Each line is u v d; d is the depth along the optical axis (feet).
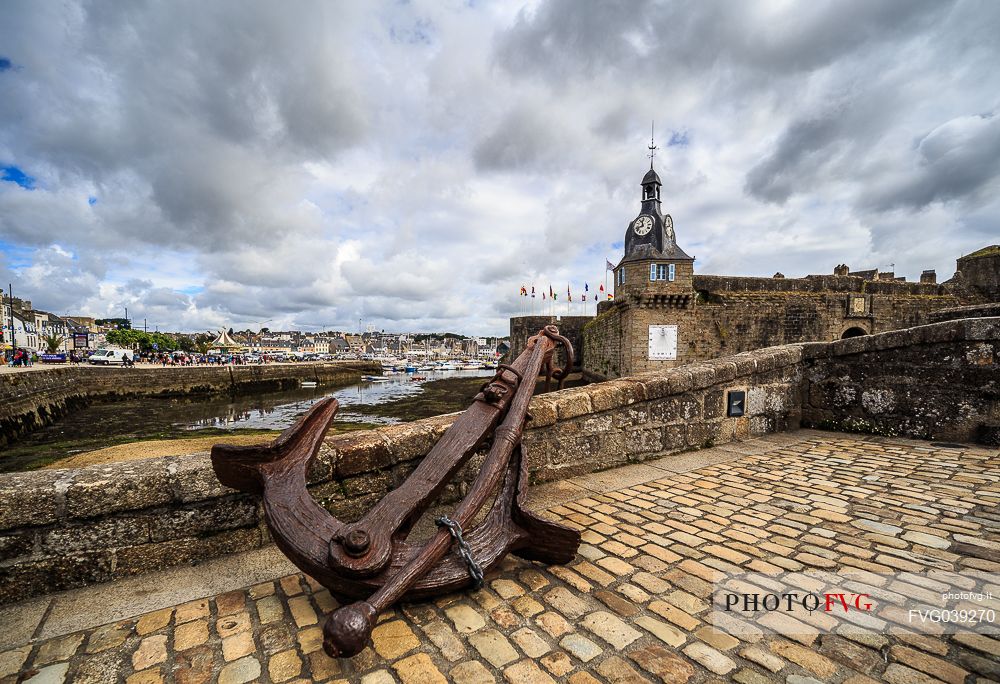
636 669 6.02
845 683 5.65
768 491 13.15
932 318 31.12
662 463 16.48
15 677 6.04
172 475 8.82
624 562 9.00
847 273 139.33
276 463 7.68
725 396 19.39
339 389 188.24
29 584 7.86
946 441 18.84
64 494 8.02
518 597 7.83
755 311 110.73
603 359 134.72
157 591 8.10
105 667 6.23
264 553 9.45
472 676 5.98
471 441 8.93
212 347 370.53
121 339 299.79
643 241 125.18
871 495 12.55
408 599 7.15
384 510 7.27
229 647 6.63
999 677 5.66
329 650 5.54
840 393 21.70
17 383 79.36
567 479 14.75
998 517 10.80
